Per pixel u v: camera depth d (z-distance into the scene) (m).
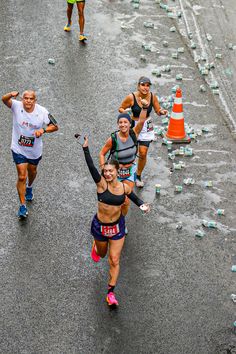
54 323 19.92
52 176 26.94
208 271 22.36
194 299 21.12
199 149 29.33
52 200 25.55
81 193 26.03
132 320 20.14
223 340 19.62
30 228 23.95
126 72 35.44
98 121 30.92
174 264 22.58
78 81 34.34
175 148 29.25
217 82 35.09
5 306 20.47
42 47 37.66
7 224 24.09
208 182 26.73
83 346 19.14
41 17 41.38
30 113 23.30
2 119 30.92
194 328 20.00
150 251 23.12
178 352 19.12
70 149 28.73
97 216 20.41
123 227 20.50
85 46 38.00
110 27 40.41
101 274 21.97
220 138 30.25
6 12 41.94
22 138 23.56
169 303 20.91
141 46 38.31
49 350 18.97
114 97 33.00
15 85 33.72
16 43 38.03
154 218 24.81
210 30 40.66
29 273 21.86
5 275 21.73
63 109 31.77
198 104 32.94
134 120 25.14
